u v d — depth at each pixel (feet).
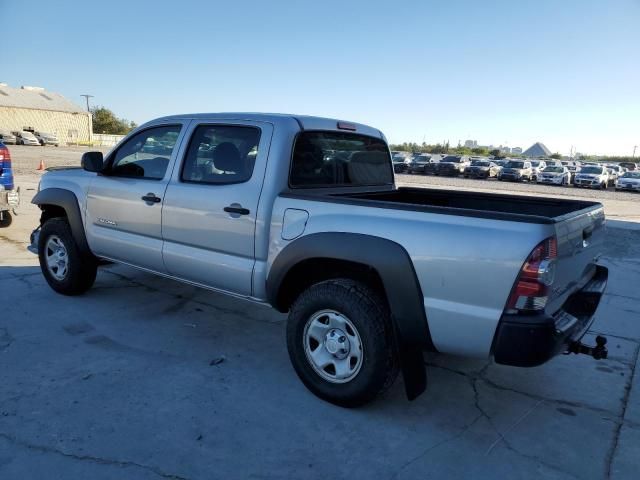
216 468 8.70
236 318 15.78
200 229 12.69
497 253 8.76
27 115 209.56
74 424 9.70
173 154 13.58
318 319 11.00
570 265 9.95
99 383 11.32
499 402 11.50
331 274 11.43
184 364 12.48
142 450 9.04
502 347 8.81
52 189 16.53
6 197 25.67
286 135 11.76
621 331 16.30
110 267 20.56
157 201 13.58
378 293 10.75
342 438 9.75
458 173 126.41
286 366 12.69
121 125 303.48
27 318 14.87
